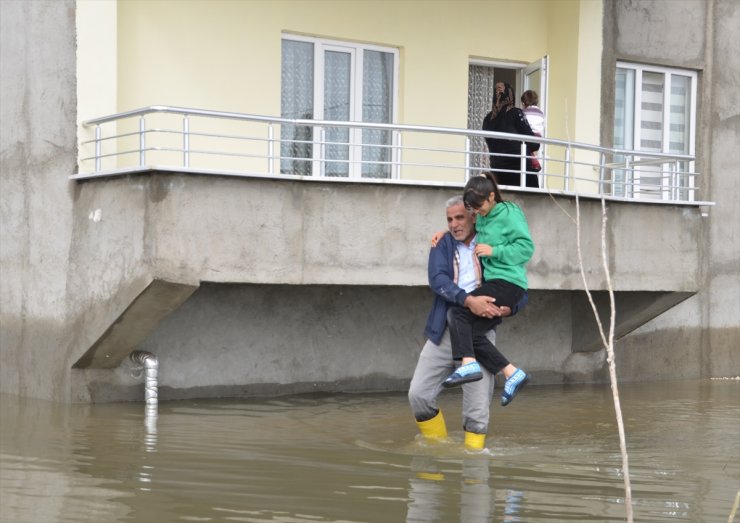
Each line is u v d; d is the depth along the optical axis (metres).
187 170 8.80
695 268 11.88
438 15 12.95
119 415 9.07
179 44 11.25
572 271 10.79
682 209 11.77
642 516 5.60
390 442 7.81
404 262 9.84
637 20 13.55
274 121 9.27
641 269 11.42
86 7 10.04
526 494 6.04
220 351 10.62
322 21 12.19
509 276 7.47
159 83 11.13
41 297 10.33
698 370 13.56
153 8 11.09
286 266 9.32
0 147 10.96
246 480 6.21
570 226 10.77
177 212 8.84
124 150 10.88
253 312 10.77
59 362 10.06
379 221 9.73
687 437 8.44
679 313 13.41
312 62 12.34
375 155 12.80
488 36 13.25
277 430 8.32
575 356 12.79
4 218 10.91
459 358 7.36
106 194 9.43
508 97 11.27
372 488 6.06
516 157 10.41
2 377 10.90
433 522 5.30
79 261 9.79
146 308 9.19
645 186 11.66
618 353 12.98
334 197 9.53
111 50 10.17
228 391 10.66
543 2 13.56
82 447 7.32
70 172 10.00
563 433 8.59
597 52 13.21
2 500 5.63
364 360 11.41
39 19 10.41
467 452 7.44
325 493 5.89
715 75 13.99
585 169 13.17
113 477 6.26
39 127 10.38
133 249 9.04
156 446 7.39
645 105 13.88
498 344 12.30
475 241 7.68
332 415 9.34
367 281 9.68
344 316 11.28
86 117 10.03
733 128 14.05
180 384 10.41
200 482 6.14
